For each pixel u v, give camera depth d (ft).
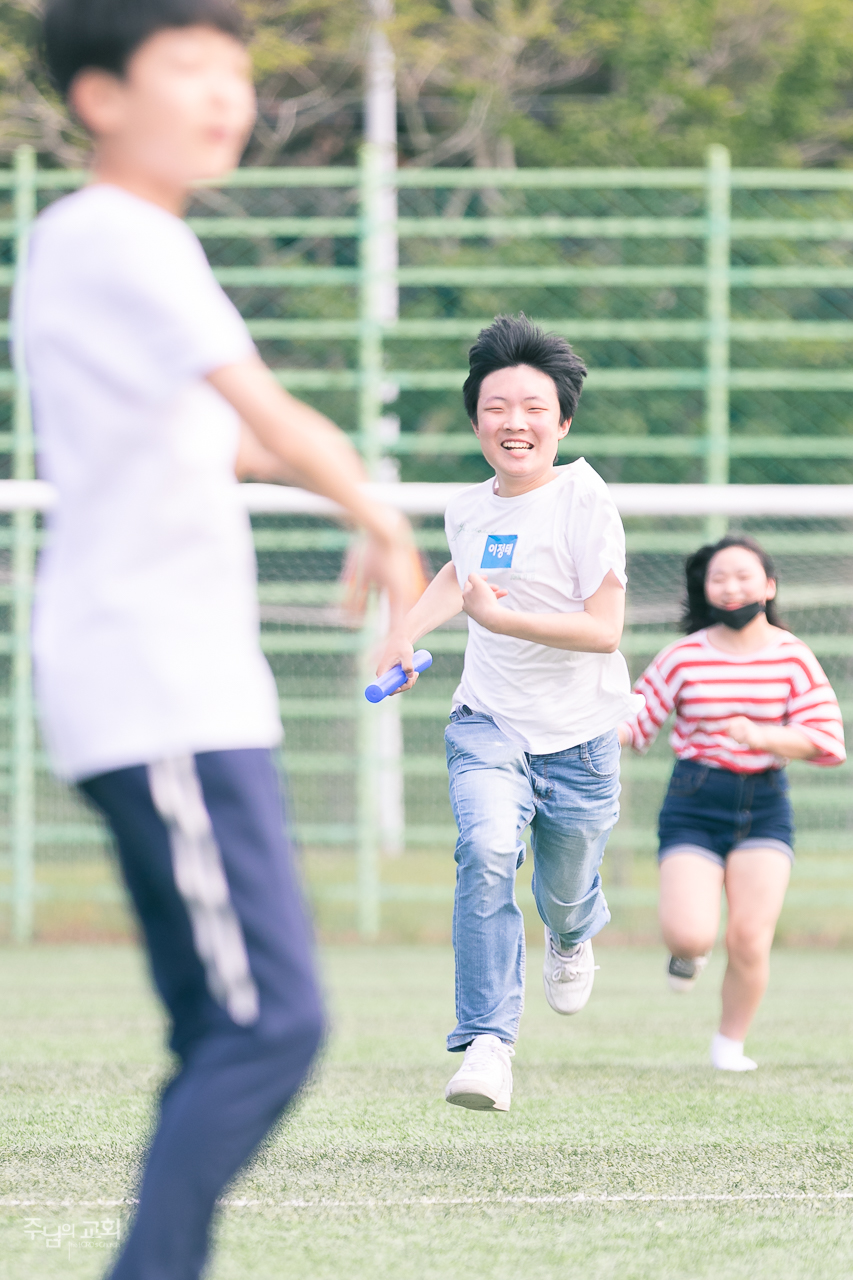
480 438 37.81
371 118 147.02
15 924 98.63
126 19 18.65
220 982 18.37
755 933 46.39
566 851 38.32
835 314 122.31
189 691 18.24
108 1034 56.80
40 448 19.13
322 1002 18.78
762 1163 34.35
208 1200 18.11
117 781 18.30
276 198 114.42
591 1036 56.80
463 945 35.14
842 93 162.81
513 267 120.98
